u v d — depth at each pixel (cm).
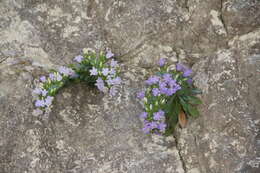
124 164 112
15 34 125
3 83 118
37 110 115
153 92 115
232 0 121
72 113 117
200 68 122
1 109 115
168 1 125
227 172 108
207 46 124
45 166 110
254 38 118
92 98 120
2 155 110
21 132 113
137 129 117
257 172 106
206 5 123
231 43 122
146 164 112
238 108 111
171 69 124
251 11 119
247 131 109
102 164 112
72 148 113
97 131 116
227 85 115
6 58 122
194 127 116
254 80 112
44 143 113
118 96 121
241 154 108
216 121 113
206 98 116
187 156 114
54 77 118
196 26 124
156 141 116
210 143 112
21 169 109
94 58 121
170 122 117
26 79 120
